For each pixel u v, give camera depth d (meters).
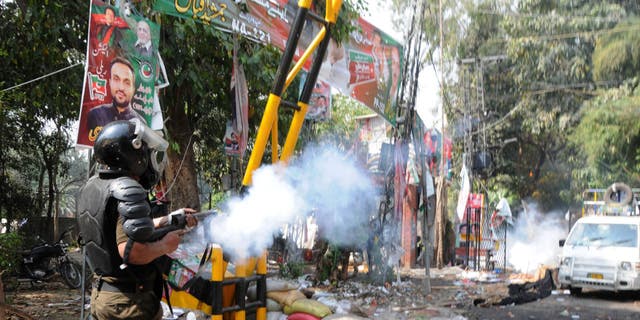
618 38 15.90
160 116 5.46
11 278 10.36
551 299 10.72
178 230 2.65
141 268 2.69
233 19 6.29
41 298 9.18
